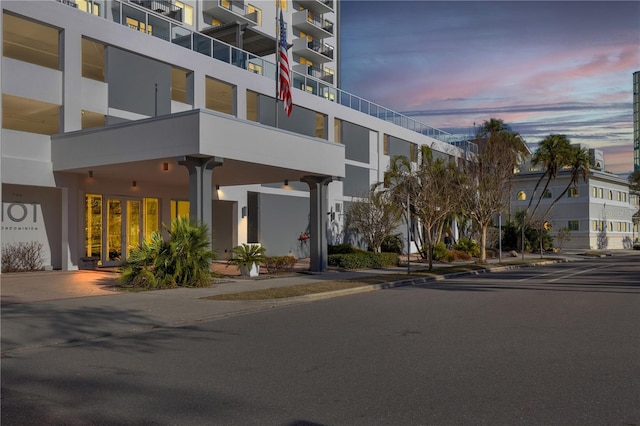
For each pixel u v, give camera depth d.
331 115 36.06
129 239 24.83
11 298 13.76
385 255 27.53
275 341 9.12
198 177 17.64
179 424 5.09
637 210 85.50
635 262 37.25
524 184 68.25
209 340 9.30
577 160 50.78
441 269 26.02
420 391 6.09
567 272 26.44
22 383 6.59
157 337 9.66
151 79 25.11
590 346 8.49
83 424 5.10
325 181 22.92
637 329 10.00
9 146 19.56
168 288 16.22
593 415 5.27
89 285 16.58
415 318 11.50
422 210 26.70
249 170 21.14
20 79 20.08
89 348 8.77
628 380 6.52
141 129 18.36
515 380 6.53
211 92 29.50
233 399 5.85
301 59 50.88
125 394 6.07
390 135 42.91
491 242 44.47
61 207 22.02
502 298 15.18
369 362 7.50
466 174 33.47
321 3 50.50
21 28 21.00
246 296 14.69
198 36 28.16
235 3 41.75
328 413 5.37
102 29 22.83
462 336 9.38
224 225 29.70
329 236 35.91
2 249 20.08
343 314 12.27
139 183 25.19
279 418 5.23
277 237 31.97
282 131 20.30
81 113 22.14
